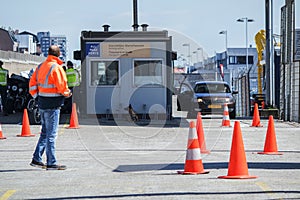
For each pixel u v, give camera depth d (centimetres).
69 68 2972
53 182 1242
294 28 2923
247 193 1085
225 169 1388
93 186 1186
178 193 1092
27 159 1593
